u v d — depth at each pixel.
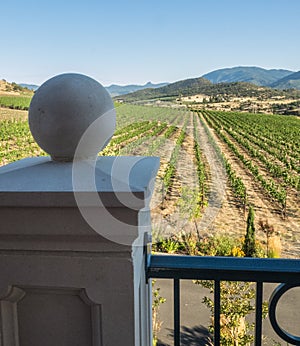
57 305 0.88
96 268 0.82
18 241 0.82
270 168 16.34
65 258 0.82
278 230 10.94
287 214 12.21
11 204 0.76
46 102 0.82
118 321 0.83
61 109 0.81
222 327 4.66
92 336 0.86
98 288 0.83
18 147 16.19
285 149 19.17
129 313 0.83
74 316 0.88
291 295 6.30
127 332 0.84
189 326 5.89
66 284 0.83
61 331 0.89
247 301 4.80
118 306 0.83
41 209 0.77
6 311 0.89
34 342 0.90
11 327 0.89
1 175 0.82
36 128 0.84
